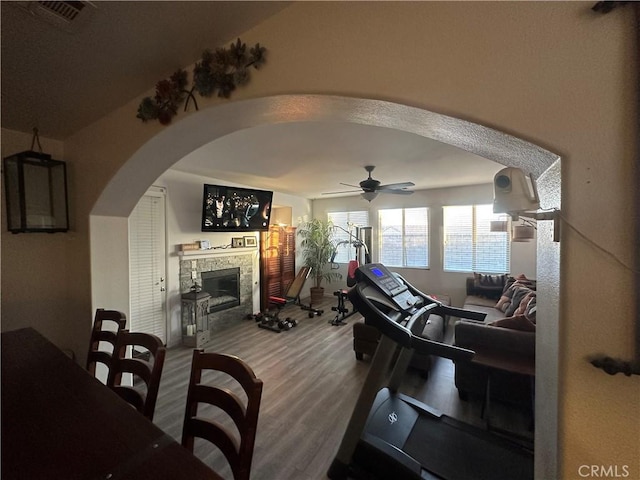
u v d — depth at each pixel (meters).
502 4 0.76
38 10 1.02
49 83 1.51
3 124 1.97
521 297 3.53
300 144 2.84
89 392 1.10
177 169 3.93
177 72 1.42
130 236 3.49
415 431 1.92
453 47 0.83
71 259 2.27
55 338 2.27
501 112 0.77
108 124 1.89
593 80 0.67
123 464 0.74
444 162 3.56
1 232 2.02
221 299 4.73
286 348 3.78
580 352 0.69
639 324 0.63
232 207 4.55
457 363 2.56
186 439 1.05
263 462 1.84
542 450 0.90
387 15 0.92
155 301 3.76
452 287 5.47
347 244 6.64
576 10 0.68
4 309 2.06
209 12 1.09
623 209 0.65
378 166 3.77
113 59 1.35
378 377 1.72
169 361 3.44
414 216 5.88
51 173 2.12
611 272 0.66
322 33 1.03
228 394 1.00
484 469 1.61
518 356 2.32
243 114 1.39
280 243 5.92
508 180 0.86
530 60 0.73
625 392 0.67
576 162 0.69
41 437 0.84
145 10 1.06
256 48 1.14
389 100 0.92
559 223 0.72
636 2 0.62
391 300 1.91
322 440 2.04
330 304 6.23
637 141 0.62
